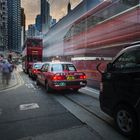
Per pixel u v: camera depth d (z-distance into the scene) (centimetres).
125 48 500
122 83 463
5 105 794
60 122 570
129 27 1017
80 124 550
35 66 1975
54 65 1146
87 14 1567
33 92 1134
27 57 2619
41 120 590
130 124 445
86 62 1532
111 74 506
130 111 441
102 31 1294
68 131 498
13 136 472
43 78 1227
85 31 1609
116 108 487
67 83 1034
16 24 13162
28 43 2625
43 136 468
